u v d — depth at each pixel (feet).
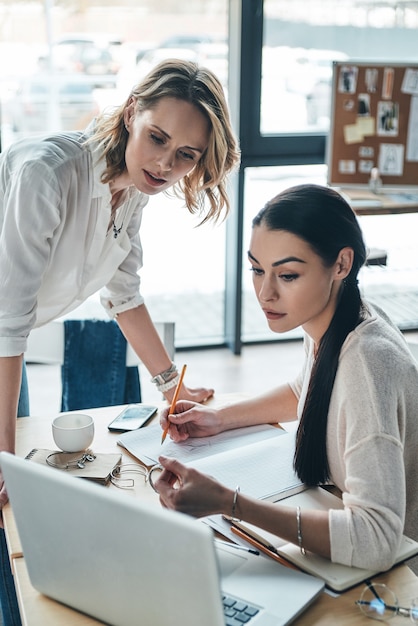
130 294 6.31
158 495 4.78
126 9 11.13
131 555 3.45
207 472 4.87
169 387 6.24
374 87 12.06
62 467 4.99
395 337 4.50
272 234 4.28
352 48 12.32
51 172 5.16
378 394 4.19
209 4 11.52
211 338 13.74
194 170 5.62
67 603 3.91
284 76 12.17
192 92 5.15
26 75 11.14
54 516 3.65
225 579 3.95
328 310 4.54
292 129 12.50
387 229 14.07
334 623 3.74
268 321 4.51
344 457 4.33
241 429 5.59
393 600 3.81
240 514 4.17
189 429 5.48
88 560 3.65
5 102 11.21
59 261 5.73
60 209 5.30
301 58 12.16
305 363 5.58
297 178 12.95
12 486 3.75
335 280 4.49
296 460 4.76
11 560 4.42
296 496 4.66
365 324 4.45
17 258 5.19
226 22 11.72
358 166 12.35
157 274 13.41
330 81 12.34
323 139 12.63
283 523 4.12
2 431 5.23
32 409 11.33
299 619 3.76
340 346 4.43
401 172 12.36
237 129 12.10
